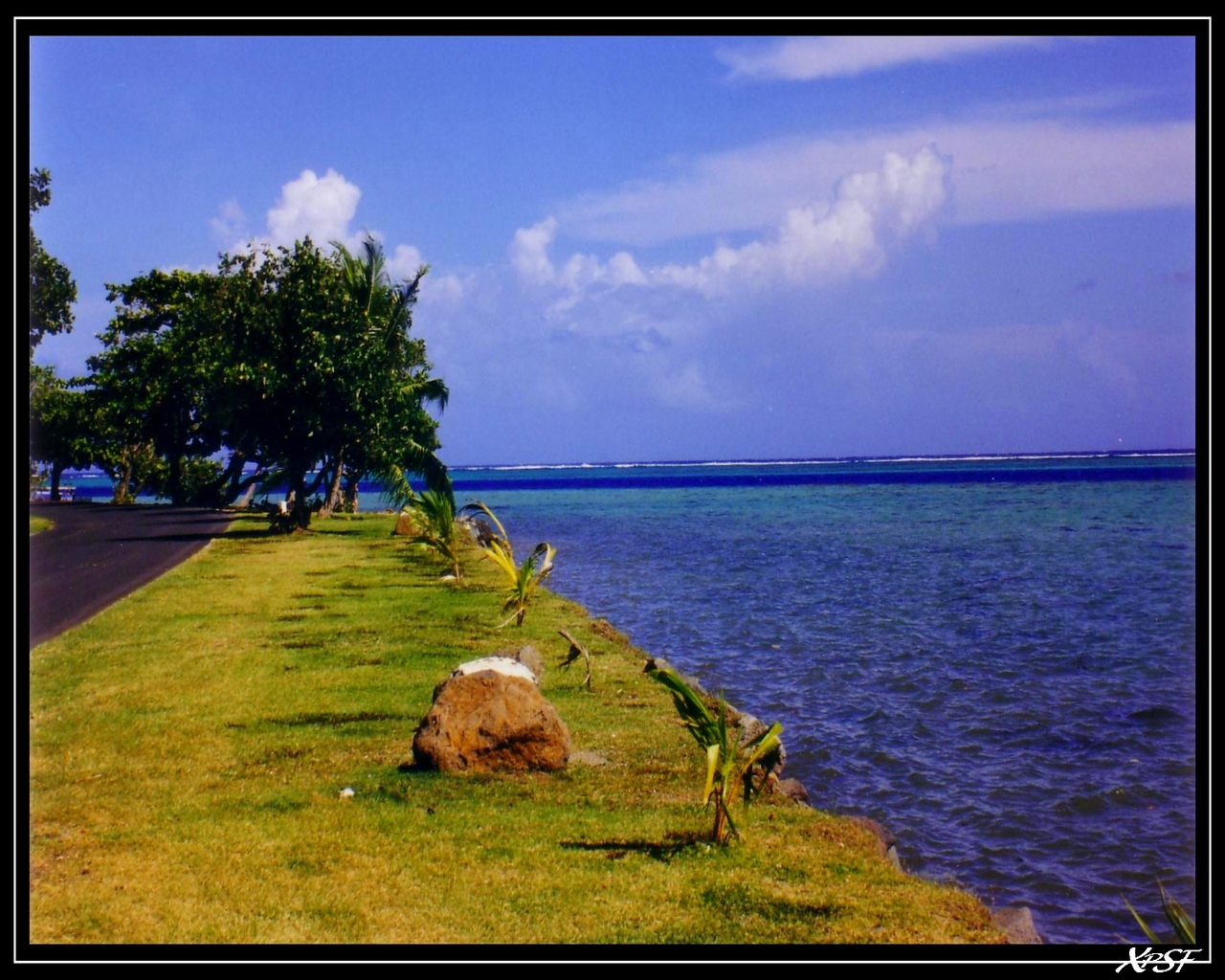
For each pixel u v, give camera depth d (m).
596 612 21.73
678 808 8.19
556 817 7.89
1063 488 88.56
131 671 12.32
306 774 8.67
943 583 26.42
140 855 7.00
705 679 15.46
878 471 177.50
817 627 19.83
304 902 6.36
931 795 10.40
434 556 25.39
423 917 6.20
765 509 65.44
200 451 50.41
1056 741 12.16
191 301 44.47
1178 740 12.09
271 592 18.92
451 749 8.77
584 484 133.62
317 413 29.72
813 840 7.73
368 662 12.97
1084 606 22.25
